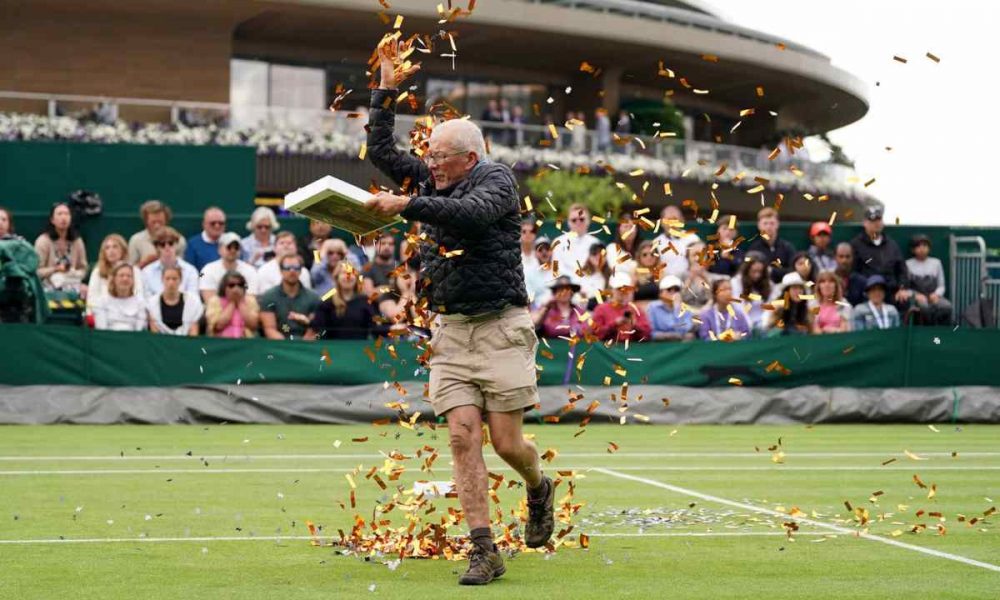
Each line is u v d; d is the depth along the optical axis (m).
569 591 4.88
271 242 15.87
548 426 13.51
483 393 5.24
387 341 13.54
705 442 11.80
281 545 5.93
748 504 7.50
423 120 5.88
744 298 6.71
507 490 8.06
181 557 5.59
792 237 17.16
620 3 39.81
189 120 29.48
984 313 16.80
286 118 30.41
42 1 34.97
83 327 13.17
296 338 13.89
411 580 5.10
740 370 14.10
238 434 12.12
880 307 15.48
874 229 15.98
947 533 6.44
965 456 10.62
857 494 8.03
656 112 41.19
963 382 14.61
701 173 33.97
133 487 8.10
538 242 14.87
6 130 27.61
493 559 5.09
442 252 5.12
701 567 5.43
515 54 41.28
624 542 6.11
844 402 14.13
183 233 16.62
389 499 7.54
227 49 36.81
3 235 14.36
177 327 13.98
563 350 13.76
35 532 6.28
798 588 4.96
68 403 13.02
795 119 50.41
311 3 35.34
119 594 4.77
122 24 36.03
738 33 42.81
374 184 5.74
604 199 27.94
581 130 32.88
